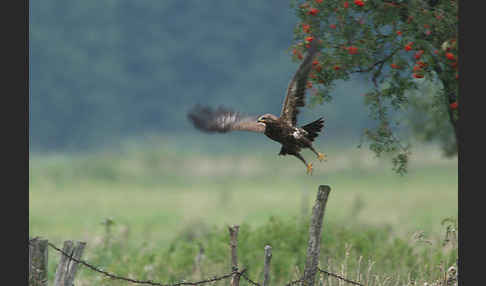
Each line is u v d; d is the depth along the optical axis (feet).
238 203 480.23
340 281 105.40
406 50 102.47
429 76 102.83
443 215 307.78
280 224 134.92
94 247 155.33
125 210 422.00
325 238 130.00
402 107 107.14
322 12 106.32
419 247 137.08
